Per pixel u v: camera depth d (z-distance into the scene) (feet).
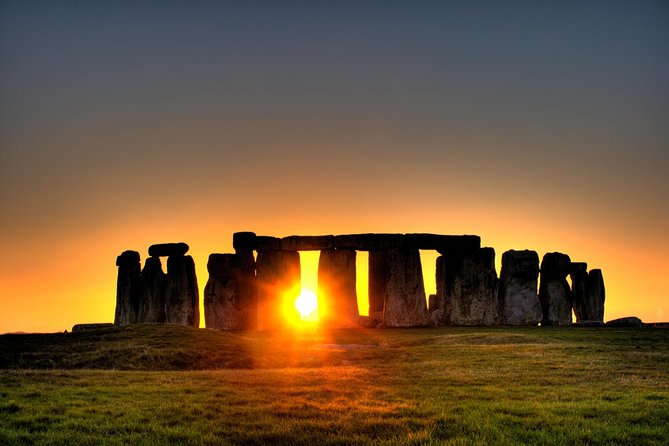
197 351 106.73
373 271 189.67
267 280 183.11
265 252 185.16
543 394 67.46
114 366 100.07
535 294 177.06
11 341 112.06
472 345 117.60
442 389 70.90
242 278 182.70
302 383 75.25
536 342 119.85
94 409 60.23
